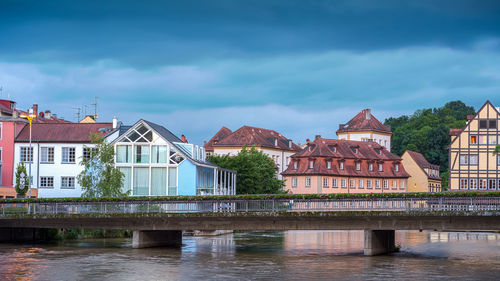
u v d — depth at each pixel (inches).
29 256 1835.6
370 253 1876.2
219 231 2920.8
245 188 3646.7
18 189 2765.7
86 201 2110.0
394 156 4886.8
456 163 3602.4
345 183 4539.9
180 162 2714.1
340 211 1870.1
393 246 2074.3
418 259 1801.2
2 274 1497.3
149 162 2719.0
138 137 2736.2
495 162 3540.8
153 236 2148.1
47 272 1529.3
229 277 1461.6
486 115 3572.8
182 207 2022.6
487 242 2468.0
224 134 5595.5
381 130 5452.8
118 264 1670.8
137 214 2042.3
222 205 1985.7
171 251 2009.1
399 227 1847.9
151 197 2060.8
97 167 2509.8
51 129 2992.1
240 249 2111.2
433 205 1798.7
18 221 2166.6
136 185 2716.5
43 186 2903.5
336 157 4554.6
